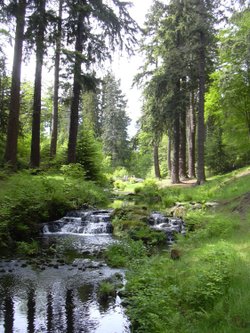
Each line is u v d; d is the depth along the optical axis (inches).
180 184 1056.8
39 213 603.8
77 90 917.8
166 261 347.9
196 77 1023.0
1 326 255.3
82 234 591.2
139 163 2347.4
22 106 1217.4
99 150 1016.2
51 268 387.9
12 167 715.4
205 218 544.1
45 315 274.2
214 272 259.3
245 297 223.5
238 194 681.6
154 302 243.6
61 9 942.4
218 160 1316.4
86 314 276.2
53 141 1006.4
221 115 1102.4
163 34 1116.5
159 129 1122.0
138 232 542.6
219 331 197.8
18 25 729.0
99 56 895.1
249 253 310.7
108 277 360.2
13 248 469.4
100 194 800.9
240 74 913.5
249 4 730.8
